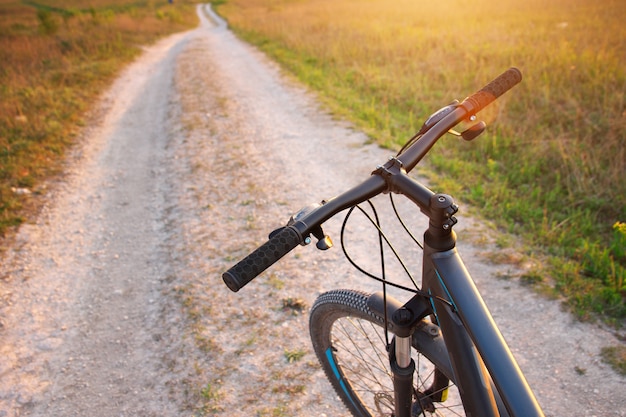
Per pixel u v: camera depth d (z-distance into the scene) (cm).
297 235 138
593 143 645
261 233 508
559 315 351
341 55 1316
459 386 160
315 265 443
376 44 1402
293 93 1033
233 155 727
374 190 154
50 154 805
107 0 6300
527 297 371
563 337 332
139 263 487
